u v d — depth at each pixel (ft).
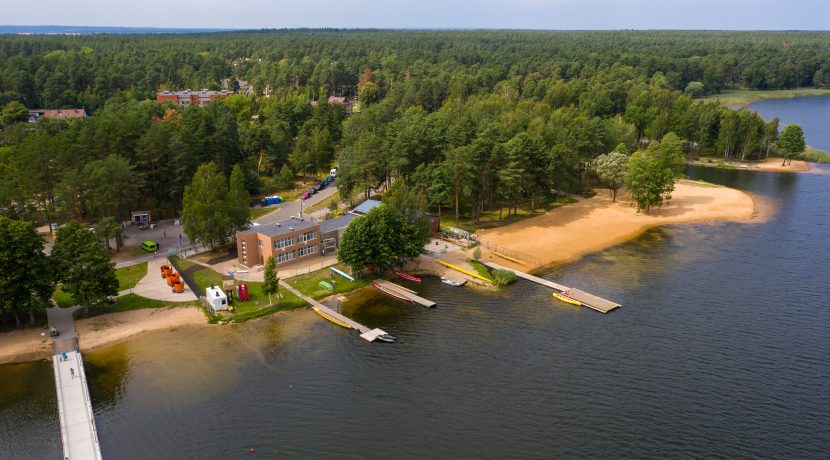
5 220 245.04
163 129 411.34
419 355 242.37
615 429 195.72
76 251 256.52
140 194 409.28
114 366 230.48
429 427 197.47
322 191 502.79
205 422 198.49
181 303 281.13
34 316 264.31
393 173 447.01
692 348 246.06
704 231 404.77
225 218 335.88
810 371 227.81
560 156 453.17
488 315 279.08
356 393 215.92
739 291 303.07
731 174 585.63
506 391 217.36
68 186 343.46
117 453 183.32
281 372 228.84
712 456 182.91
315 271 323.78
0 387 214.48
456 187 390.42
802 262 342.64
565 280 321.32
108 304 276.21
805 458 181.57
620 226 417.08
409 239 323.98
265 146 548.31
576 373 228.63
